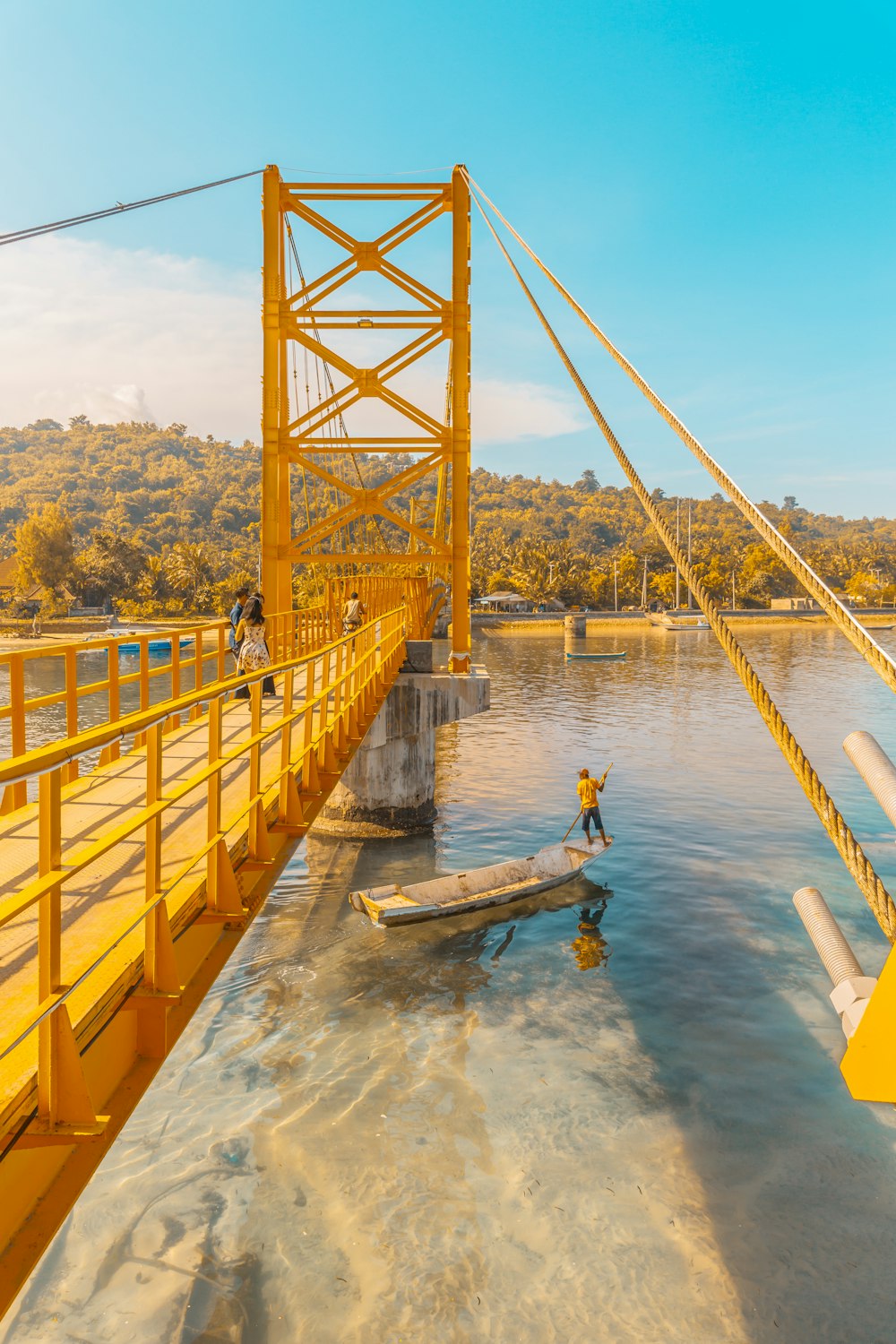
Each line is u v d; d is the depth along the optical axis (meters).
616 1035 13.41
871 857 22.50
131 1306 8.12
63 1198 3.63
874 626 137.50
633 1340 7.85
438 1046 13.05
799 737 42.25
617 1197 9.70
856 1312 8.15
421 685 25.08
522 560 189.38
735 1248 8.96
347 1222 9.26
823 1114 11.31
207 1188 9.78
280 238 25.81
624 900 19.52
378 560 25.75
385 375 25.67
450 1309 8.16
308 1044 13.08
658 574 189.25
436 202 26.11
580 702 55.72
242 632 15.47
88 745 3.43
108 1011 4.09
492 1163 10.28
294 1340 7.77
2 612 142.12
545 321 9.40
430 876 21.77
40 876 3.31
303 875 21.81
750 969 15.78
